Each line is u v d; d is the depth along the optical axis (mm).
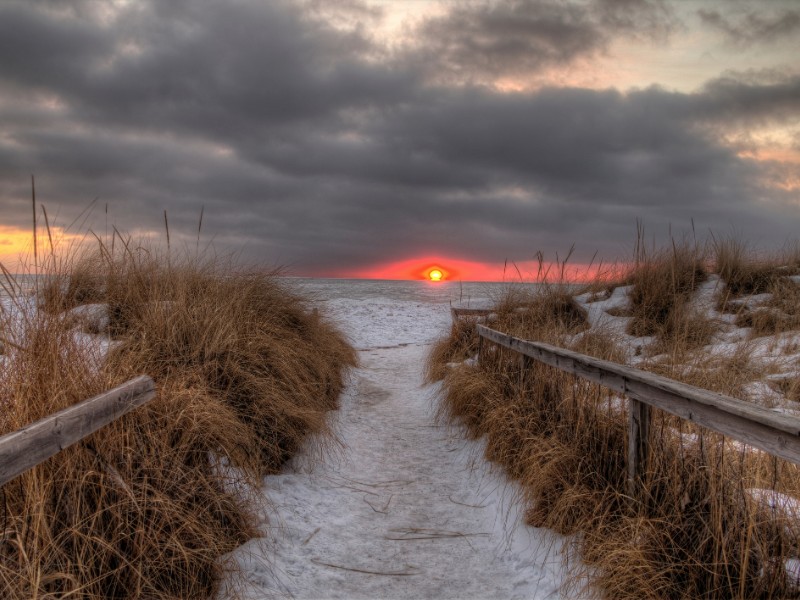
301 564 3303
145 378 3014
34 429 1992
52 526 2443
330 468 4844
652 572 2605
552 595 2910
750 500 2518
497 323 7938
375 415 6789
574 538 3225
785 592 2303
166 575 2691
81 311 4984
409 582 3160
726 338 7336
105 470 2713
